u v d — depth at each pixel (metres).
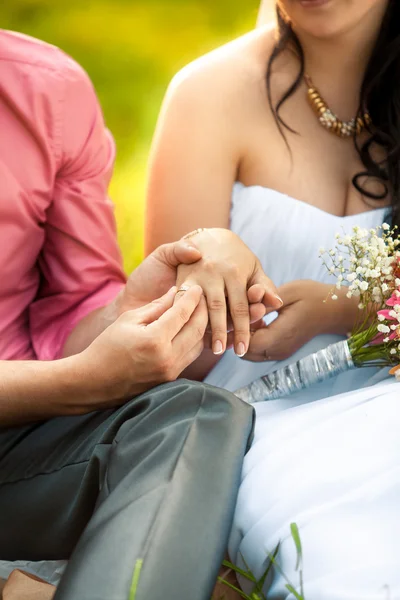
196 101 2.45
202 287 2.03
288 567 1.74
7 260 2.30
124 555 1.60
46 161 2.30
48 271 2.44
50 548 2.02
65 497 1.96
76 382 1.94
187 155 2.44
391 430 1.86
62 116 2.32
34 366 1.97
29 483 2.02
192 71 2.50
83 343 2.26
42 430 2.07
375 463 1.81
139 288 2.15
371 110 2.47
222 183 2.46
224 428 1.80
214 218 2.46
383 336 2.11
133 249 4.41
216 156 2.45
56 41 7.48
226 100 2.45
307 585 1.68
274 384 2.20
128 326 1.92
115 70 7.01
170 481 1.70
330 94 2.48
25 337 2.43
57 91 2.31
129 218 4.75
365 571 1.66
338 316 2.36
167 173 2.46
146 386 1.95
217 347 2.00
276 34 2.51
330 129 2.48
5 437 2.10
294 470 1.86
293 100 2.48
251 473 1.91
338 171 2.49
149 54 7.32
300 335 2.32
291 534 1.77
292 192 2.46
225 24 7.97
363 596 1.62
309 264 2.44
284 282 2.46
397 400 1.92
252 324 2.28
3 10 7.98
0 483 2.06
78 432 2.01
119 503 1.69
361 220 2.45
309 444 1.90
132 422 1.84
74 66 2.41
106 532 1.64
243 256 2.08
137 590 1.56
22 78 2.27
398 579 1.64
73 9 8.10
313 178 2.47
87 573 1.58
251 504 1.87
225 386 2.43
